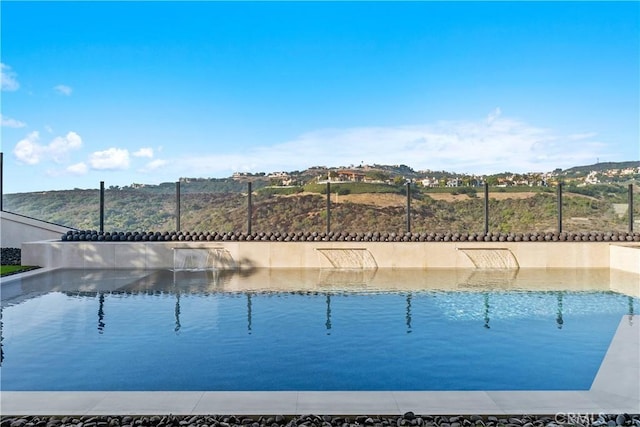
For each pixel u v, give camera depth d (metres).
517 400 3.78
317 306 7.60
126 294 8.63
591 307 7.53
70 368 4.75
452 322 6.59
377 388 4.24
